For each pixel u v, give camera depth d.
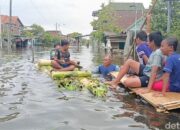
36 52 12.47
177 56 2.29
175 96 2.22
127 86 2.62
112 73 3.51
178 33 6.95
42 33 28.22
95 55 9.65
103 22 17.30
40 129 1.62
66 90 2.69
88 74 3.36
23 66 5.06
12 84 3.02
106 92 2.59
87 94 2.53
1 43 17.86
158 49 2.47
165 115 1.90
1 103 2.20
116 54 10.61
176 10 9.16
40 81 3.20
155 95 2.27
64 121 1.76
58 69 3.84
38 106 2.11
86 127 1.65
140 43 2.91
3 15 24.27
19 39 22.61
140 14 19.11
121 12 19.36
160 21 9.09
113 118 1.83
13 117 1.84
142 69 2.72
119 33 14.53
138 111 2.00
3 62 6.12
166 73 2.24
